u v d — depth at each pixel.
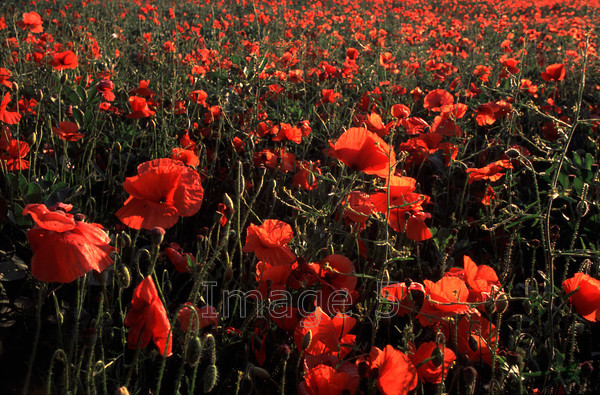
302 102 5.57
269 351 1.98
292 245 2.41
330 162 3.88
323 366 1.46
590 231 3.05
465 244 2.98
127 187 1.54
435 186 3.50
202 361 1.92
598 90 6.30
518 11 21.19
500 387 1.67
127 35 9.04
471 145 4.65
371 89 5.67
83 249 1.43
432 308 1.77
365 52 7.61
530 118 4.84
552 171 3.50
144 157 3.81
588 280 1.72
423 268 2.67
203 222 3.23
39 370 1.77
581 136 4.89
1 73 3.67
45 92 4.70
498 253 3.12
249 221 3.04
